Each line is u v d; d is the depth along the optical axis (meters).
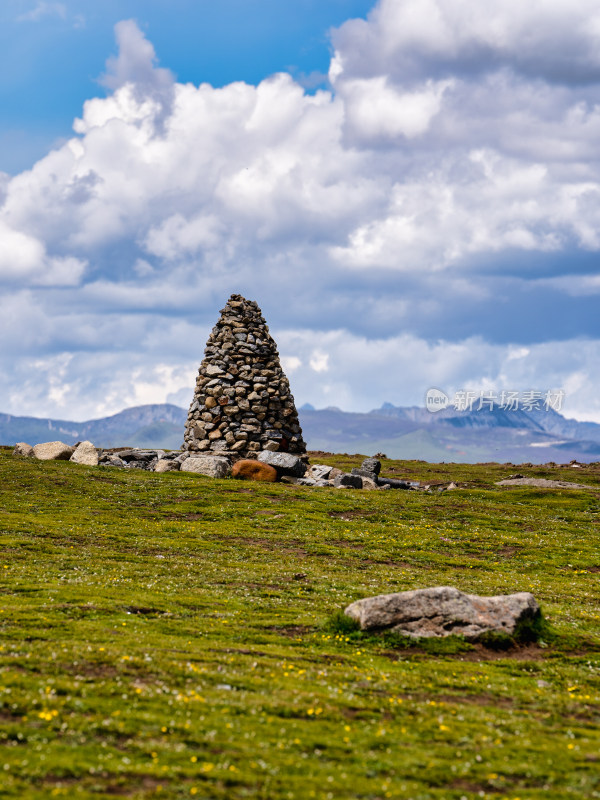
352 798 13.82
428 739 17.39
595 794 14.62
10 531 45.62
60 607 28.30
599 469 113.75
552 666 25.84
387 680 22.30
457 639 27.22
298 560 44.03
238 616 30.11
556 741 17.77
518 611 28.61
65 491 60.59
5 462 70.69
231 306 84.19
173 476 70.31
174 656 22.48
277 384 81.06
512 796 14.45
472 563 45.97
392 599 28.11
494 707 20.62
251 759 15.19
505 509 64.62
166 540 46.97
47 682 18.14
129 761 14.57
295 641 26.83
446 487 83.88
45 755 14.38
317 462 109.25
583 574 44.34
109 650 22.14
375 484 76.50
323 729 17.34
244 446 77.69
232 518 55.53
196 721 16.88
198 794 13.44
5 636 23.41
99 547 43.66
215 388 79.75
